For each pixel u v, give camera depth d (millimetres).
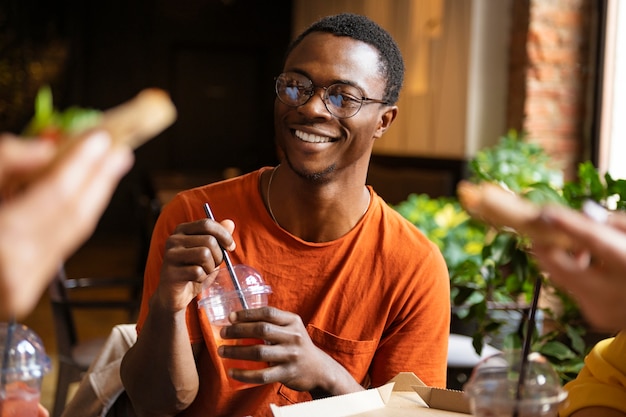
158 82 11117
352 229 1600
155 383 1454
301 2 9820
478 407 953
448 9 5805
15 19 10422
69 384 3041
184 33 11117
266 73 11438
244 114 11469
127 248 9992
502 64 5504
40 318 5934
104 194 470
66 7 10602
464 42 5578
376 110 1558
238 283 1345
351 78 1512
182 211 1622
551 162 5105
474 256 2916
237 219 1604
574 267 611
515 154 4293
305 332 1361
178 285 1351
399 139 6750
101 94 10914
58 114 596
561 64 5105
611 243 597
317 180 1527
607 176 2111
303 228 1591
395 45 1611
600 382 1282
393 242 1617
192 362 1472
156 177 6555
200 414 1565
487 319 2348
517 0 5297
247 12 11250
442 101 5898
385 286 1599
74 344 3041
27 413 1048
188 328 1537
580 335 2271
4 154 458
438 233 3312
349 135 1527
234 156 11469
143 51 11016
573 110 5137
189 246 1351
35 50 10555
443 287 1650
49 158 466
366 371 1617
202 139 11375
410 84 6484
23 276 448
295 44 1599
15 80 10477
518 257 2150
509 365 988
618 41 4781
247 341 1338
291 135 1533
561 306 2348
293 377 1340
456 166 5602
